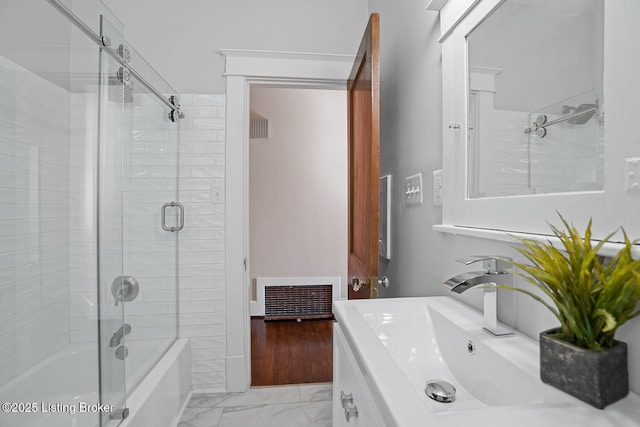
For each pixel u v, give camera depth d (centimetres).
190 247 209
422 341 97
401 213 169
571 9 68
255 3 214
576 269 52
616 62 56
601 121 61
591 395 49
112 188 162
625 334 55
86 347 154
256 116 348
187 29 210
